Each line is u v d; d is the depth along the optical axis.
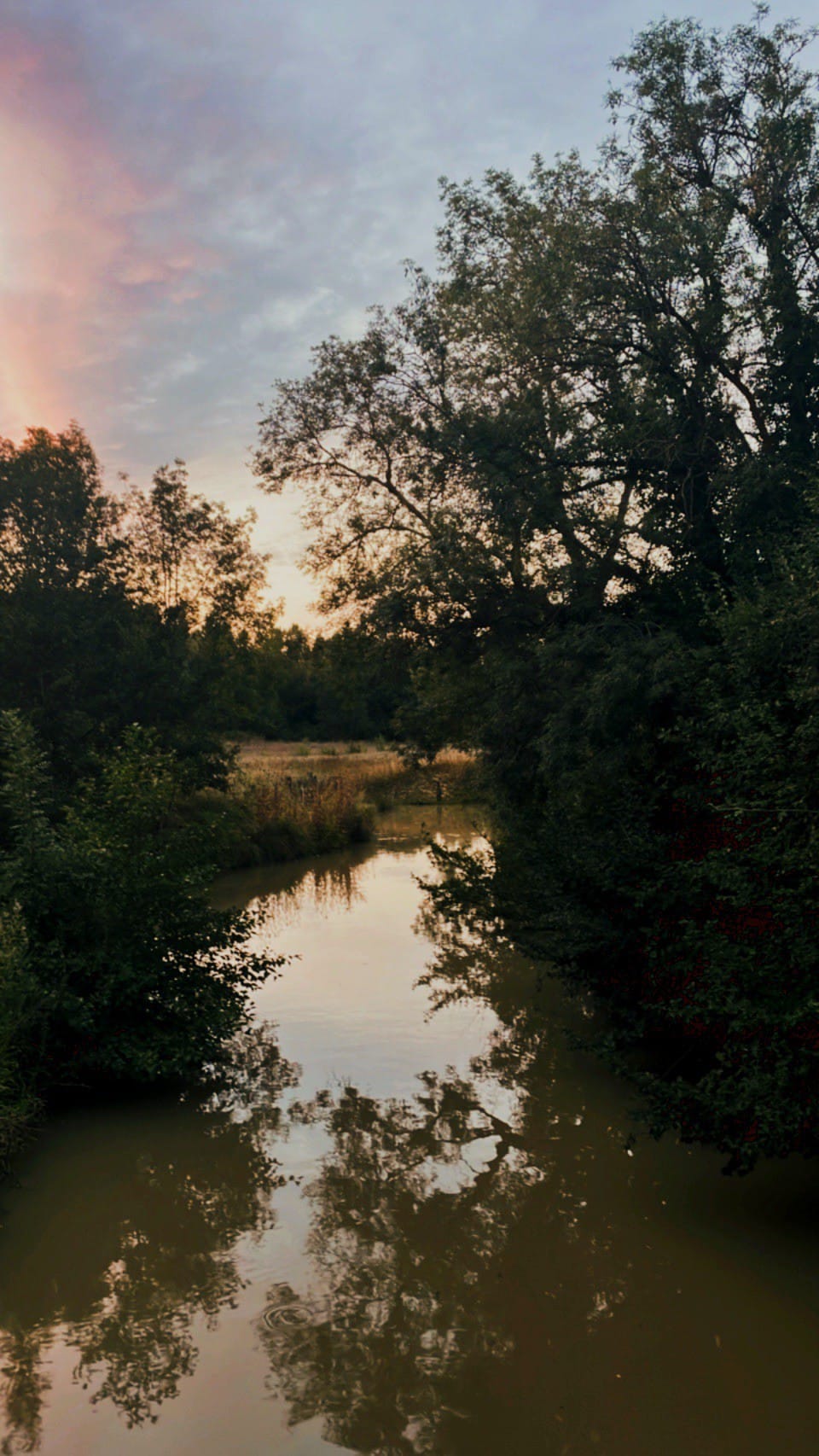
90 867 9.12
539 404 13.38
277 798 28.09
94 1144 8.23
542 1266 6.18
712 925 6.72
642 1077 7.02
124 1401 4.89
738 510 11.14
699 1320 5.52
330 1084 9.56
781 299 11.73
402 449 18.45
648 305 12.38
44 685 20.72
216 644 24.53
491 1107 8.91
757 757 6.18
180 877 9.54
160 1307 5.79
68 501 22.17
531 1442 4.54
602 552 13.05
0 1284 6.10
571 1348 5.28
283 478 20.31
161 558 24.39
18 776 9.48
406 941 16.09
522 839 11.14
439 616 15.04
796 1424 4.65
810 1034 6.28
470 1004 12.30
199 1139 8.29
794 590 6.95
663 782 9.26
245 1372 5.17
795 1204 6.95
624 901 8.70
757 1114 6.00
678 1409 4.76
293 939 16.23
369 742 63.50
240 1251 6.46
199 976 9.62
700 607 11.63
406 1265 6.23
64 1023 8.93
